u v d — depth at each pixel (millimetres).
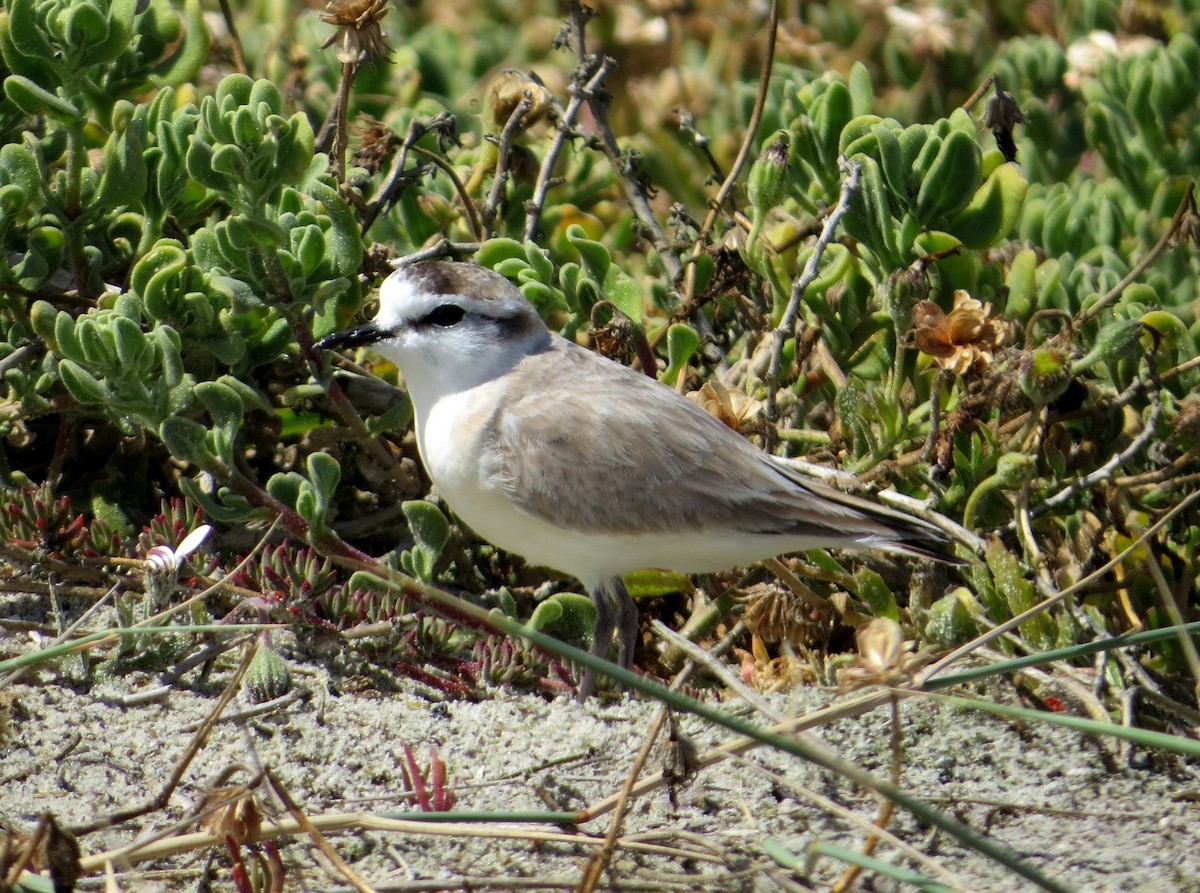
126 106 10656
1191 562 10383
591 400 9531
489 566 11148
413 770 7895
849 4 17406
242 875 7035
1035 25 16969
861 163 10875
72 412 10219
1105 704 9188
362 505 11133
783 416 11359
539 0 17625
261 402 10023
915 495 10938
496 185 12039
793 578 9938
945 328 9992
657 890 7418
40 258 10305
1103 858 7711
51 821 6426
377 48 10875
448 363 9727
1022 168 14609
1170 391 11102
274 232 9375
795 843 7852
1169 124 13664
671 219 12781
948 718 9047
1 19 10062
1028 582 9508
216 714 7855
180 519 10031
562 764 8719
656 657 10719
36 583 9578
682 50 16828
